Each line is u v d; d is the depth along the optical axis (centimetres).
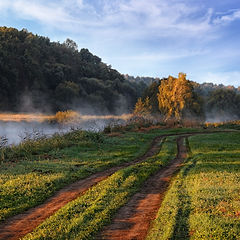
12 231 787
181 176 1362
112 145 2484
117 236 739
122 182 1249
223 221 739
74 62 11094
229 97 9350
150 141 2961
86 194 1079
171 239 687
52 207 970
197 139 3003
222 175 1306
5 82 7325
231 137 3144
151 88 7156
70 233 739
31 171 1419
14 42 8844
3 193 1055
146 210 930
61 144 2242
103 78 11681
